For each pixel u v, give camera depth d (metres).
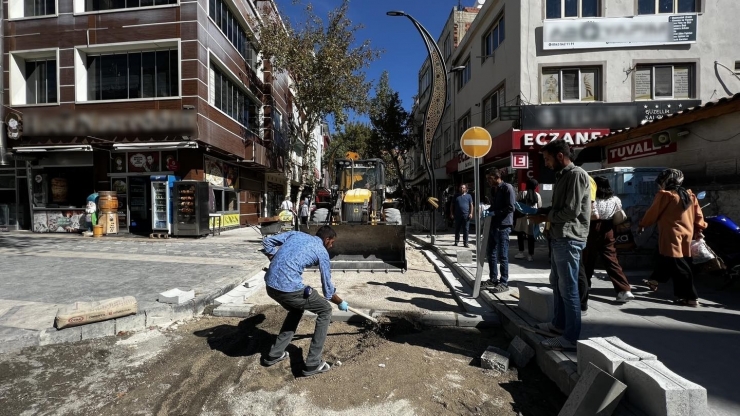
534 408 3.05
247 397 3.25
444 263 8.70
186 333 4.70
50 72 15.32
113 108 14.35
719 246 5.73
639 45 13.18
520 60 13.62
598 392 2.55
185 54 13.97
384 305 5.48
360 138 34.88
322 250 3.85
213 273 7.34
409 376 3.54
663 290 5.61
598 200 5.01
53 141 14.60
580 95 13.53
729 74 13.03
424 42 11.23
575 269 3.51
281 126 25.31
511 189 5.82
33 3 15.05
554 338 3.69
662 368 2.58
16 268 7.78
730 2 13.09
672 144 7.94
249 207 21.77
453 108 23.20
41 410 3.09
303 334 4.59
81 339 4.42
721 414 2.46
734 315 4.44
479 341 4.43
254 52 20.55
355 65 19.25
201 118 14.09
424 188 30.47
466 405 3.10
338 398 3.22
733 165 6.63
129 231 15.23
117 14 14.34
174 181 14.39
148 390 3.38
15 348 4.09
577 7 13.59
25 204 16.56
